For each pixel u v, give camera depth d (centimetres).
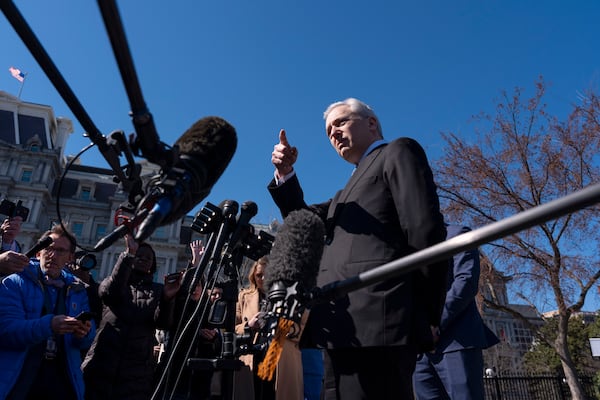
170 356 233
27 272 303
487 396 1358
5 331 264
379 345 142
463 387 281
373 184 171
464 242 86
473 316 304
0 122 4194
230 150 131
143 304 339
